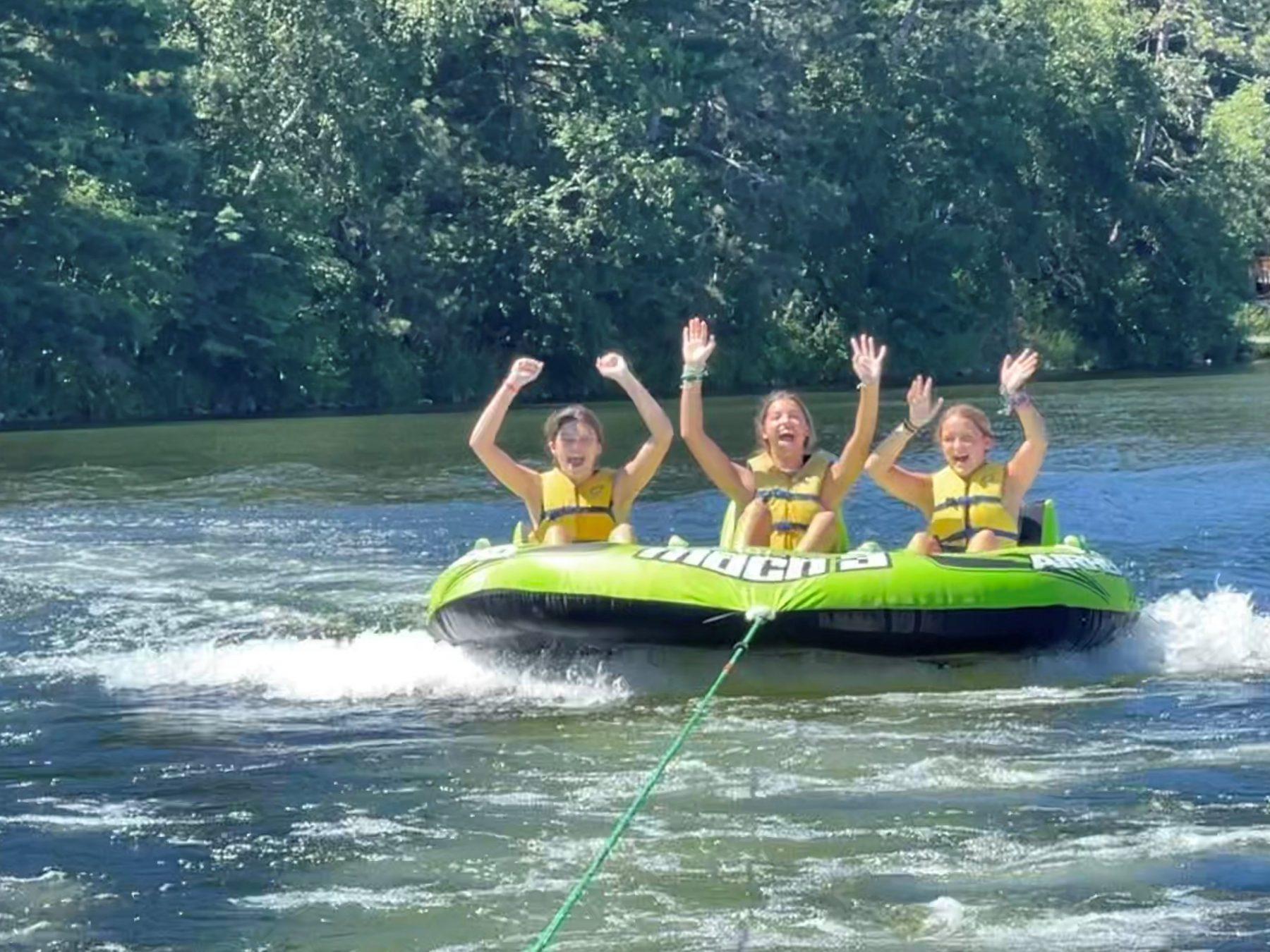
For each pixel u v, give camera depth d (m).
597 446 8.62
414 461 21.06
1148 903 4.89
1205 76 61.88
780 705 7.39
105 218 35.41
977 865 5.22
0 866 5.38
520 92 43.94
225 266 38.41
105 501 16.59
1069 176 55.81
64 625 9.66
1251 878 5.08
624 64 43.69
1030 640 7.82
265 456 22.47
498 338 44.22
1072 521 13.54
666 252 43.03
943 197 51.84
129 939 4.78
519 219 42.22
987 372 53.53
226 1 39.00
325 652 8.70
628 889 5.07
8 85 34.84
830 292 50.81
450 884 5.16
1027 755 6.48
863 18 48.84
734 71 45.50
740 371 47.34
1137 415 27.56
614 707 7.41
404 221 41.56
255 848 5.52
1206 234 57.22
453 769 6.43
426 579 11.20
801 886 5.07
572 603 7.74
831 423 27.50
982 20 51.62
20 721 7.31
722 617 7.62
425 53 41.03
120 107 35.97
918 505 8.80
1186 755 6.46
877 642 7.71
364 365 41.03
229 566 11.89
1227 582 10.59
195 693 7.83
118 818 5.88
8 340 35.41
